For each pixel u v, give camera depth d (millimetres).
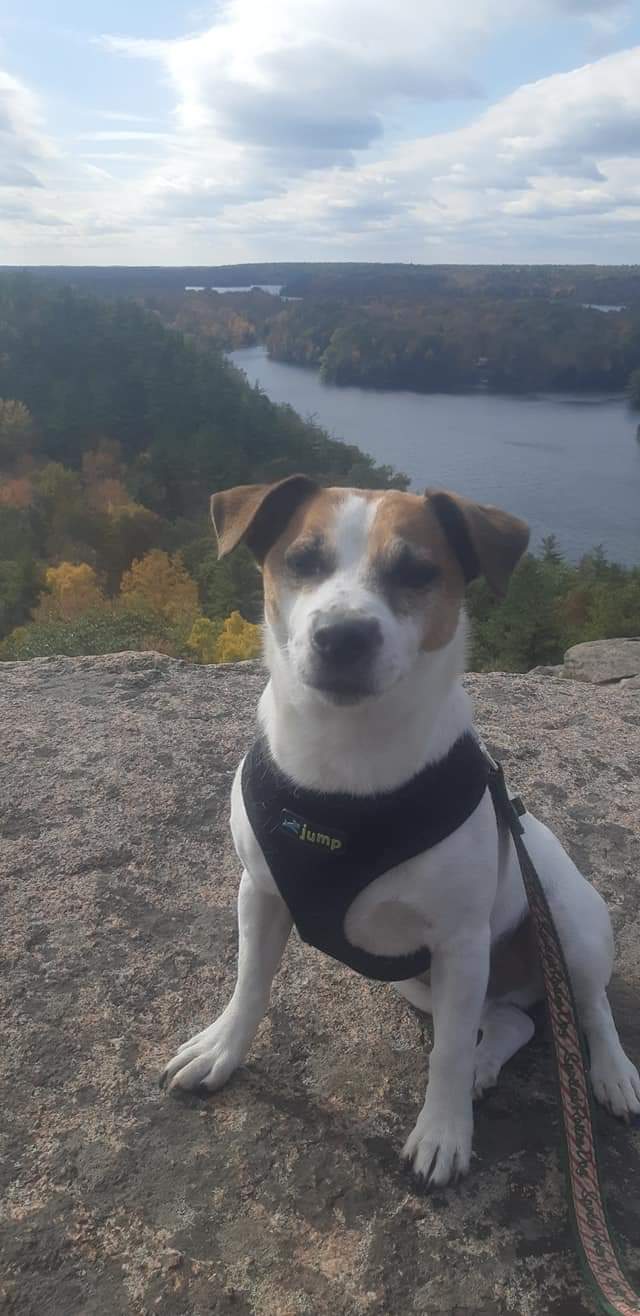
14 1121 445
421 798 405
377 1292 377
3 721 824
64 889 608
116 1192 412
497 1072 476
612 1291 348
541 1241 399
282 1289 376
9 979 532
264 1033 504
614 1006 543
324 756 409
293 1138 442
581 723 892
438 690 425
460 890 411
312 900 423
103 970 542
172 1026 507
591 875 654
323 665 393
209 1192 413
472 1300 375
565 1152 398
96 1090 464
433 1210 410
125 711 854
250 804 437
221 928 582
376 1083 477
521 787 762
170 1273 380
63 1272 379
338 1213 407
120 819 682
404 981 502
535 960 510
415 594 433
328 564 443
